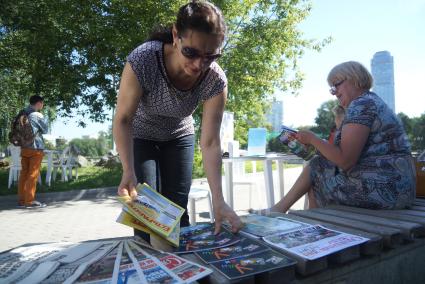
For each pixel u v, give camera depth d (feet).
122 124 6.48
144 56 6.32
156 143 8.21
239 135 47.44
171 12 32.63
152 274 4.35
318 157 9.47
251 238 5.85
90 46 36.04
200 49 5.50
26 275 4.42
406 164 8.40
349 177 8.48
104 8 34.58
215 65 6.86
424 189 10.43
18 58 41.52
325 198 9.20
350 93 9.10
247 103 42.22
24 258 5.07
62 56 37.14
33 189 24.70
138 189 6.22
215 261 4.87
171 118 7.84
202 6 5.54
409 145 8.73
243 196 26.63
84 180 36.47
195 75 5.97
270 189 14.57
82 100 38.83
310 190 9.86
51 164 33.71
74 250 5.36
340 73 9.16
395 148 8.41
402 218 7.17
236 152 18.10
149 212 5.62
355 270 5.58
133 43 33.14
